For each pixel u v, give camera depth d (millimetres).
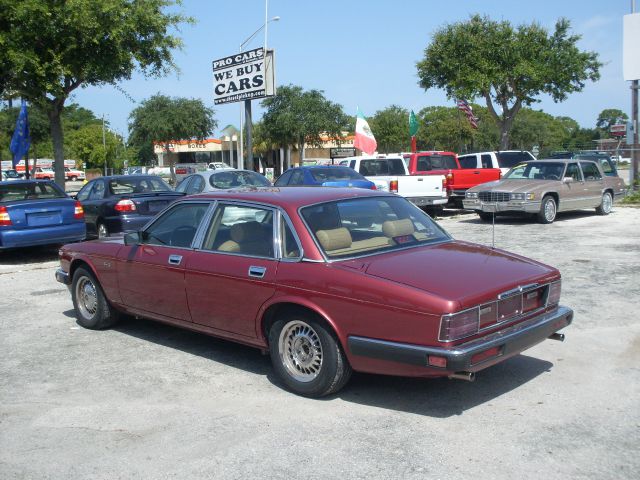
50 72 16250
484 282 4457
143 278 6121
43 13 15461
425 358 4156
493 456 3855
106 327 7016
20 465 3934
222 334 5508
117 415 4656
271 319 5078
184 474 3760
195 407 4770
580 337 6180
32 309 8047
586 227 14258
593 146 65562
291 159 53094
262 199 5309
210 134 45781
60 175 18562
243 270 5137
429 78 31125
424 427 4301
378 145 53969
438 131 58406
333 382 4707
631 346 5887
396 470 3719
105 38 16891
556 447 3953
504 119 31000
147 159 60969
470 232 13945
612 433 4133
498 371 5352
